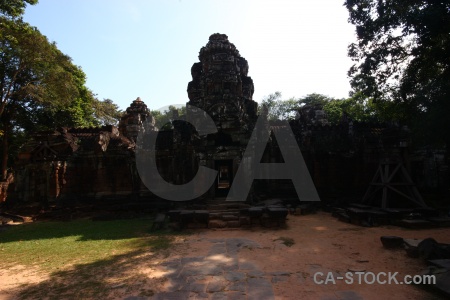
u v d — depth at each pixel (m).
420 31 15.23
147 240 11.68
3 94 29.61
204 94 21.31
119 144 22.97
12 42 24.61
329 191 21.64
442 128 18.17
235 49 23.06
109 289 6.66
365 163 21.88
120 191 22.33
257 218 14.02
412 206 16.56
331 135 22.44
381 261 8.38
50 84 28.97
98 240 11.99
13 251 10.62
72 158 22.11
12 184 23.72
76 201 21.28
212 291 6.39
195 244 10.75
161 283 6.93
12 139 35.31
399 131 16.94
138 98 28.50
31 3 22.44
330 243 10.66
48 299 6.26
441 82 17.75
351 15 20.11
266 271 7.67
